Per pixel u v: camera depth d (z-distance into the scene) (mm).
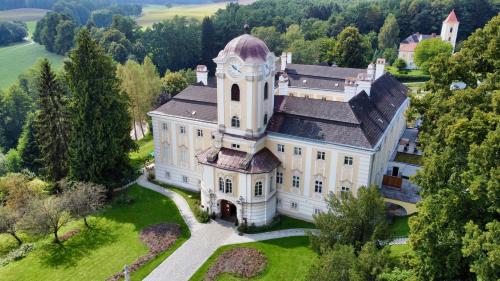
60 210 53344
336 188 52656
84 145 63750
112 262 48500
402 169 62969
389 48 161250
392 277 31141
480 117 32562
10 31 193250
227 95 53656
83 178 65438
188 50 160125
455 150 33812
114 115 65250
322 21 195750
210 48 159250
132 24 170750
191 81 125562
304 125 53625
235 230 54188
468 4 172000
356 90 61719
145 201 62812
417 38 159500
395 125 65188
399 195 55344
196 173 64375
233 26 167750
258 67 50469
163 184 68250
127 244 51938
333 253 31953
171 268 46844
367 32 183875
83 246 52094
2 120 114438
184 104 64062
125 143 69500
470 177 30531
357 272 30516
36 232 51594
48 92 65875
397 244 46281
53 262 49125
